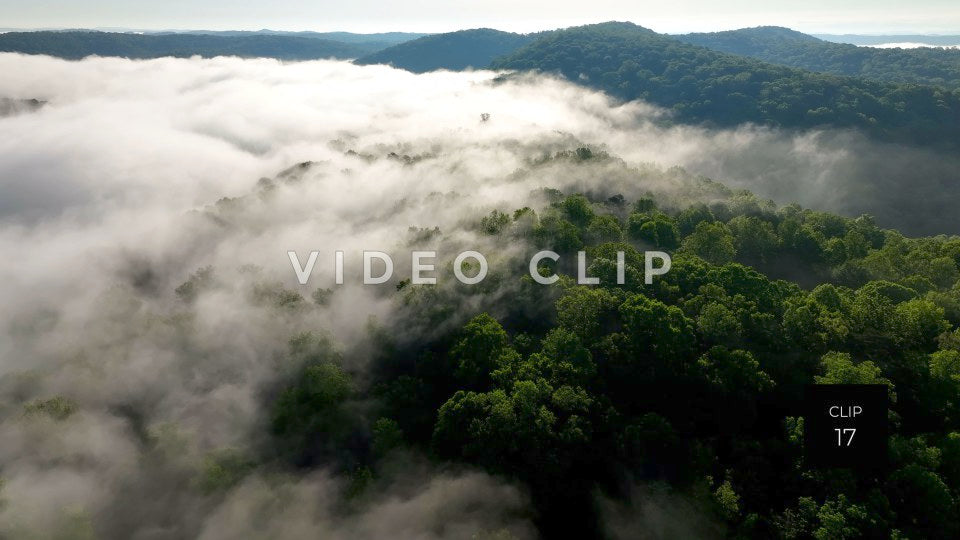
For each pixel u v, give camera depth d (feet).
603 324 280.51
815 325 258.98
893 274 351.87
